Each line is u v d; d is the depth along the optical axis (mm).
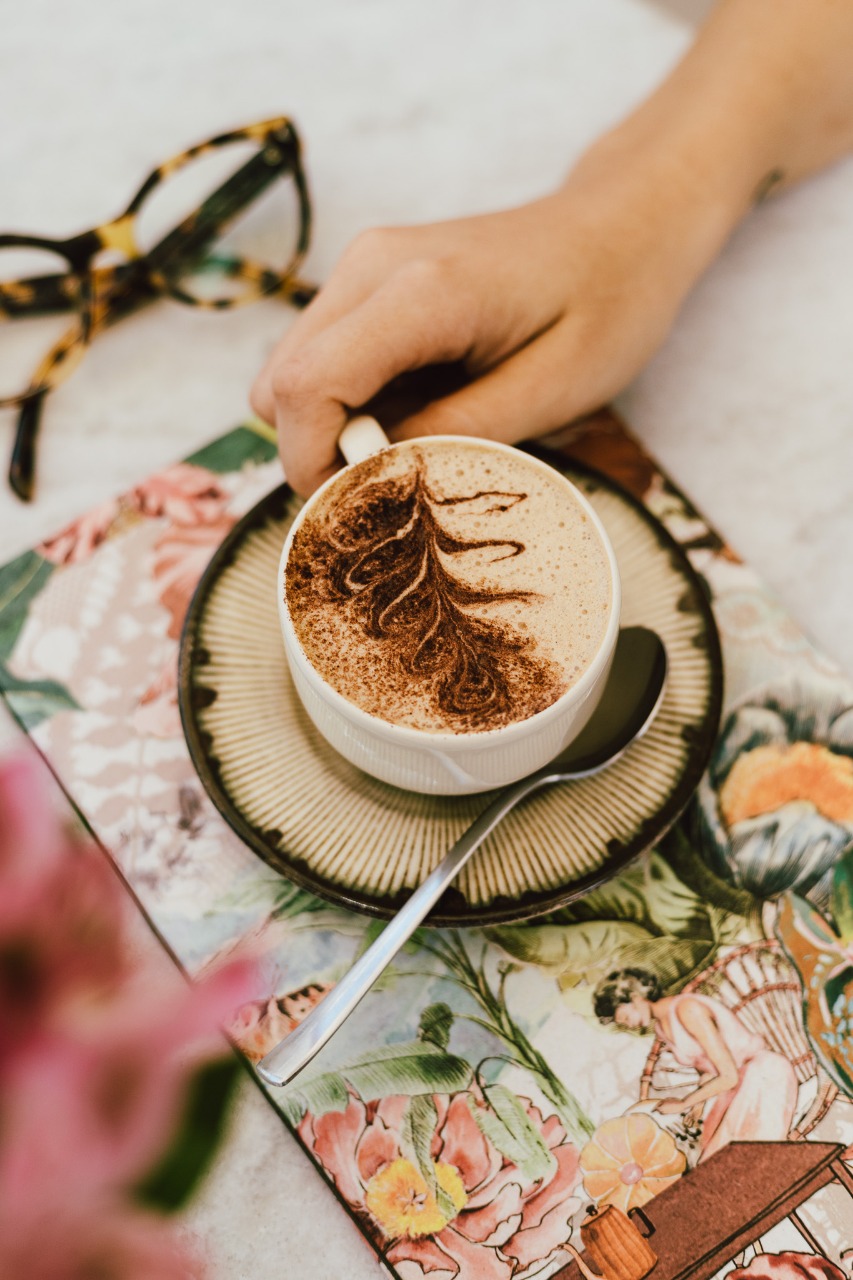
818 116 525
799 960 417
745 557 481
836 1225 386
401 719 389
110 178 558
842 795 436
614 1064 405
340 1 599
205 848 432
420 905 392
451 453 429
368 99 574
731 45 526
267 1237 390
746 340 519
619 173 502
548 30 591
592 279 475
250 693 425
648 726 418
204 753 412
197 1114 352
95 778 442
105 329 528
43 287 520
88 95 574
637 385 510
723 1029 409
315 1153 393
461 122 569
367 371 429
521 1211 388
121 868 429
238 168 553
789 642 457
